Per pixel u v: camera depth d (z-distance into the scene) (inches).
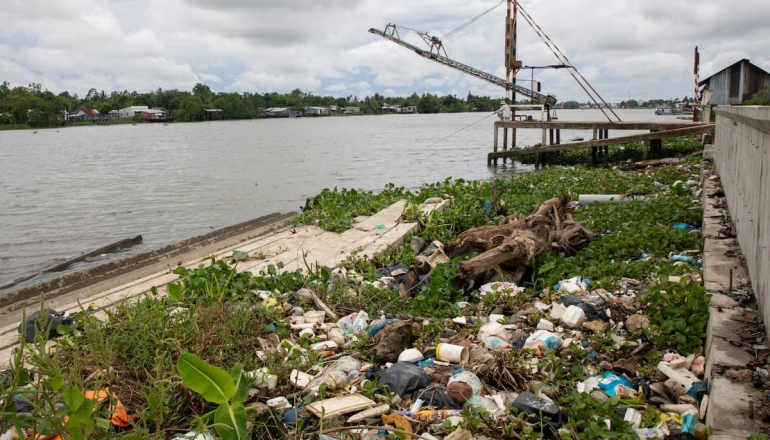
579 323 223.5
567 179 649.6
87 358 173.5
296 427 156.0
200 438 143.5
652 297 221.0
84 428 132.3
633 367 187.6
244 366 181.6
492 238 322.0
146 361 172.6
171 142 2333.9
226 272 275.7
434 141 2105.1
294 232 422.0
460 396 169.3
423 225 434.6
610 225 399.5
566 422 159.2
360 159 1395.2
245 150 1753.2
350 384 182.9
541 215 350.0
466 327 238.2
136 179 1033.5
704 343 194.1
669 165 767.1
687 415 153.8
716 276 235.0
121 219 677.3
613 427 151.9
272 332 216.7
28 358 172.7
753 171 235.5
